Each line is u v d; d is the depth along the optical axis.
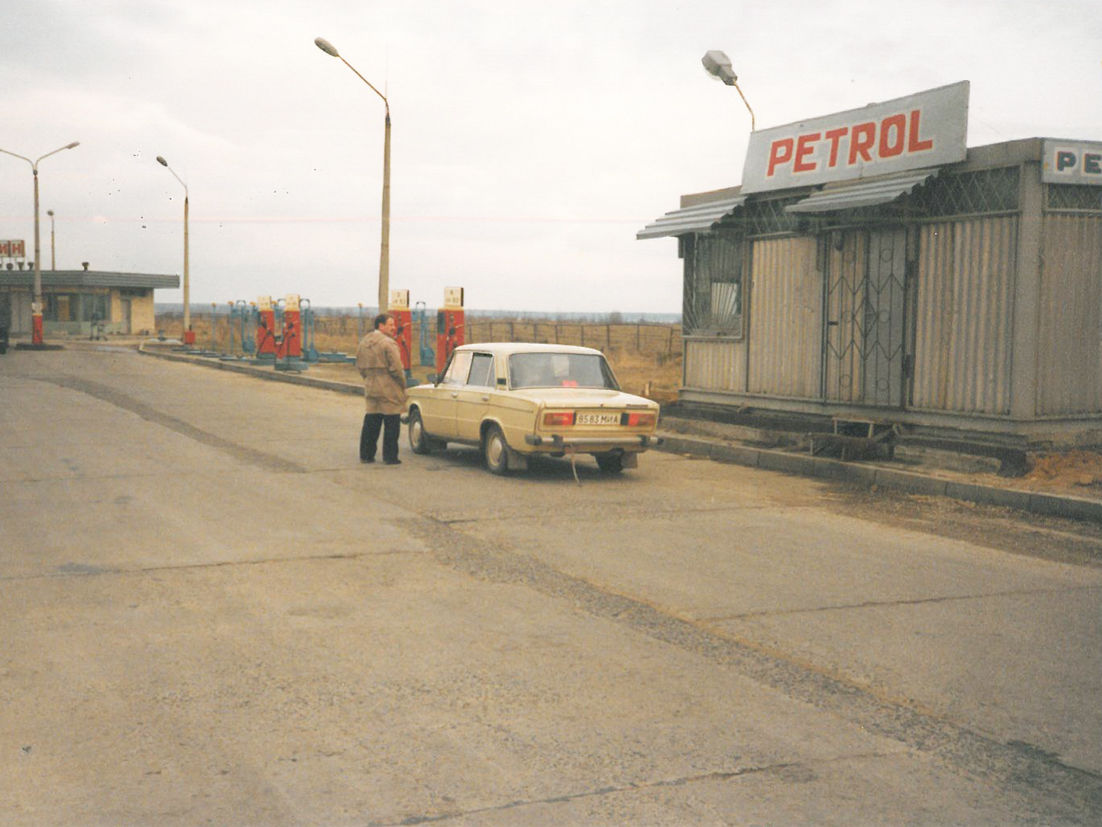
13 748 4.23
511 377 12.70
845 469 12.59
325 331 72.44
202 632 5.90
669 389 25.41
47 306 62.31
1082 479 10.96
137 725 4.49
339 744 4.31
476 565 7.71
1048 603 6.85
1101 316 12.16
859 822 3.69
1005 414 11.90
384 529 9.05
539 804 3.78
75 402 21.50
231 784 3.92
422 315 34.38
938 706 4.89
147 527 8.97
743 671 5.36
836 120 14.10
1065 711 4.85
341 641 5.76
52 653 5.49
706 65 16.95
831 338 14.32
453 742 4.34
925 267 12.84
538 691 4.98
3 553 7.89
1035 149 11.44
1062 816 3.77
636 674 5.27
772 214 15.47
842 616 6.45
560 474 12.82
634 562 7.91
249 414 19.86
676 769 4.11
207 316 112.25
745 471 13.38
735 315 16.39
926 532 9.36
